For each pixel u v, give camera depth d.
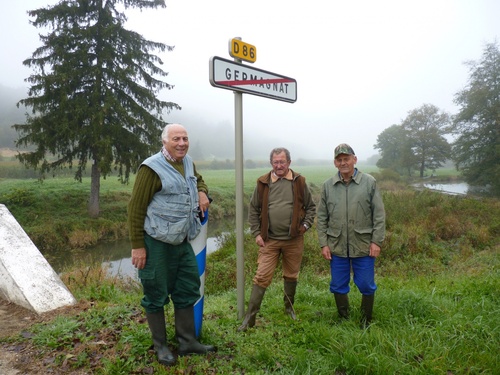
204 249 3.02
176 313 2.93
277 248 3.76
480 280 5.70
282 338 3.29
